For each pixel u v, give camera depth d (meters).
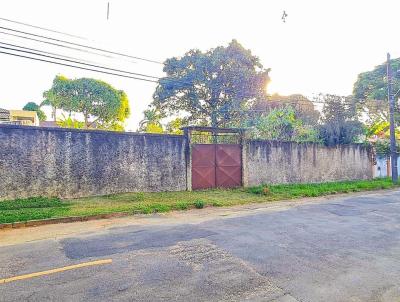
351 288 3.89
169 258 4.93
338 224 7.41
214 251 5.29
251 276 4.23
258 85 23.20
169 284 3.97
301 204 10.62
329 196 12.85
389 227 7.12
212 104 23.69
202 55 22.92
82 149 10.90
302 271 4.43
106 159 11.32
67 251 5.33
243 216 8.41
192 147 13.12
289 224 7.38
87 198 10.65
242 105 23.19
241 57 23.00
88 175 10.97
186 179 12.92
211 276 4.23
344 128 17.91
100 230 6.89
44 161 10.26
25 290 3.82
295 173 15.83
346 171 17.86
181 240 5.96
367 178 18.78
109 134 11.41
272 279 4.14
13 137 9.79
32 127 10.05
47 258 4.98
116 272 4.36
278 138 16.83
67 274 4.30
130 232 6.64
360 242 5.88
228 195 11.92
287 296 3.66
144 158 12.07
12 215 7.85
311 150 16.45
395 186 16.19
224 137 14.10
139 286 3.91
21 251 5.40
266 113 20.34
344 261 4.84
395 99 24.02
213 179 13.54
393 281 4.11
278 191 12.94
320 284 4.00
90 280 4.09
